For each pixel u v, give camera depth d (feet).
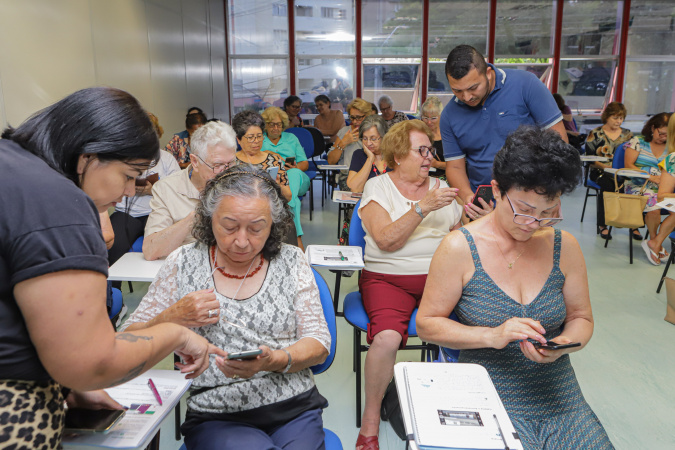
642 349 9.16
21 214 2.60
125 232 9.49
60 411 3.08
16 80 10.75
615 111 17.30
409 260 7.05
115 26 15.94
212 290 4.30
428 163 7.18
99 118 2.86
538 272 4.68
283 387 4.40
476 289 4.73
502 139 8.41
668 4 30.63
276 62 31.81
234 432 4.06
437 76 32.01
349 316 6.91
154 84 19.54
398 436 6.70
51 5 12.16
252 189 4.24
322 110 25.38
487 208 6.63
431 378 3.99
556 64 31.71
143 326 4.21
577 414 4.46
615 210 13.73
